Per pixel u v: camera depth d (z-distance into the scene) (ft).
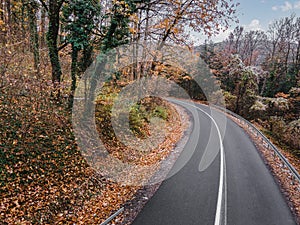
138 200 24.49
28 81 29.66
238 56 100.12
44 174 25.46
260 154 42.98
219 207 23.41
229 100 93.04
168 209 22.76
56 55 34.65
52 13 33.94
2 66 28.09
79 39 35.96
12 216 19.76
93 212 22.44
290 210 23.79
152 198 24.88
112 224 20.22
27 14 39.68
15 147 25.57
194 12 47.67
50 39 34.27
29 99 29.78
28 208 21.13
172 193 26.08
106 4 42.39
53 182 25.14
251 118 85.15
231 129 62.59
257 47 163.22
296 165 42.24
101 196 25.70
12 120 27.66
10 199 21.29
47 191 23.73
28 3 36.86
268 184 29.60
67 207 22.88
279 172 34.55
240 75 93.56
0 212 19.69
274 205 24.49
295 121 61.52
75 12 36.17
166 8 46.73
